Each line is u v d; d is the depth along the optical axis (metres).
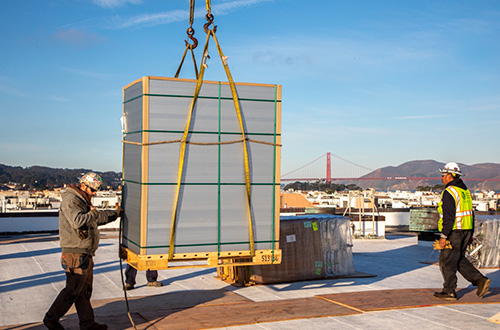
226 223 5.66
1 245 12.91
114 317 5.83
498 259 10.59
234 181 5.71
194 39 6.45
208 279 8.62
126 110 6.02
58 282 8.11
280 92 5.95
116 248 12.42
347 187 145.25
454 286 6.79
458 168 6.94
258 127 5.84
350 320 5.75
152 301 6.77
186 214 5.48
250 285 7.98
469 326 5.54
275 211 5.93
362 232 16.67
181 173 5.41
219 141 5.63
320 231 8.77
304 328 5.39
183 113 5.48
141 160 5.33
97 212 5.27
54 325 5.06
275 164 5.93
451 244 6.79
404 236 17.77
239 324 5.52
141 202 5.31
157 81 5.38
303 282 8.30
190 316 5.86
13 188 149.62
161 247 5.38
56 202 88.88
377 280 8.59
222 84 5.67
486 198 104.19
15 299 6.91
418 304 6.55
